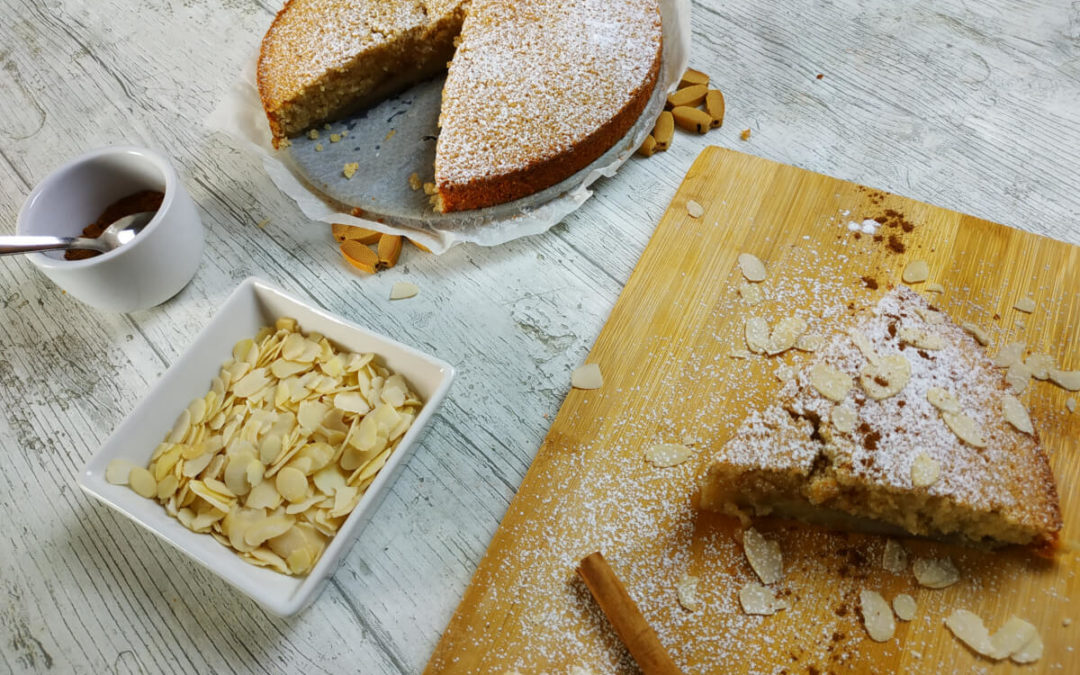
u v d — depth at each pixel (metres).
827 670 0.26
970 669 0.25
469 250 0.37
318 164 0.40
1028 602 0.26
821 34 0.44
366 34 0.42
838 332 0.32
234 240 0.38
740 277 0.34
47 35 0.48
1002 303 0.33
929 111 0.40
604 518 0.29
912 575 0.27
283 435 0.30
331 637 0.28
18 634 0.29
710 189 0.37
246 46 0.47
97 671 0.28
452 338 0.35
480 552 0.29
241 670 0.27
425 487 0.31
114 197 0.37
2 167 0.42
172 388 0.30
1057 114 0.40
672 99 0.41
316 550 0.27
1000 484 0.27
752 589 0.27
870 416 0.29
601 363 0.32
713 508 0.29
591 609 0.27
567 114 0.37
